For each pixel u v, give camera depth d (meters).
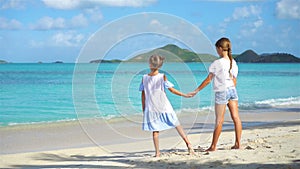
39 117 13.02
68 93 21.88
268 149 6.27
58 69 48.25
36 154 7.64
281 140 7.29
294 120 13.00
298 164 5.06
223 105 6.28
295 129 10.27
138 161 5.96
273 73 54.22
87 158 7.02
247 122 12.71
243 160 5.42
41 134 10.05
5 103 17.69
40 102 17.84
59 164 6.59
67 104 17.17
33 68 57.66
